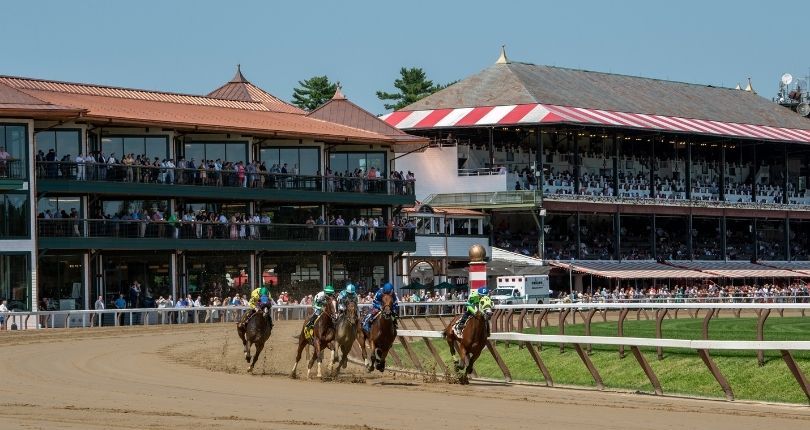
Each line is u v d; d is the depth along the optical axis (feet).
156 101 230.07
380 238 237.04
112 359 124.47
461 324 102.73
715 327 138.51
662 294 255.29
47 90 212.84
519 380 105.81
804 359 94.53
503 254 273.54
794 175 370.73
